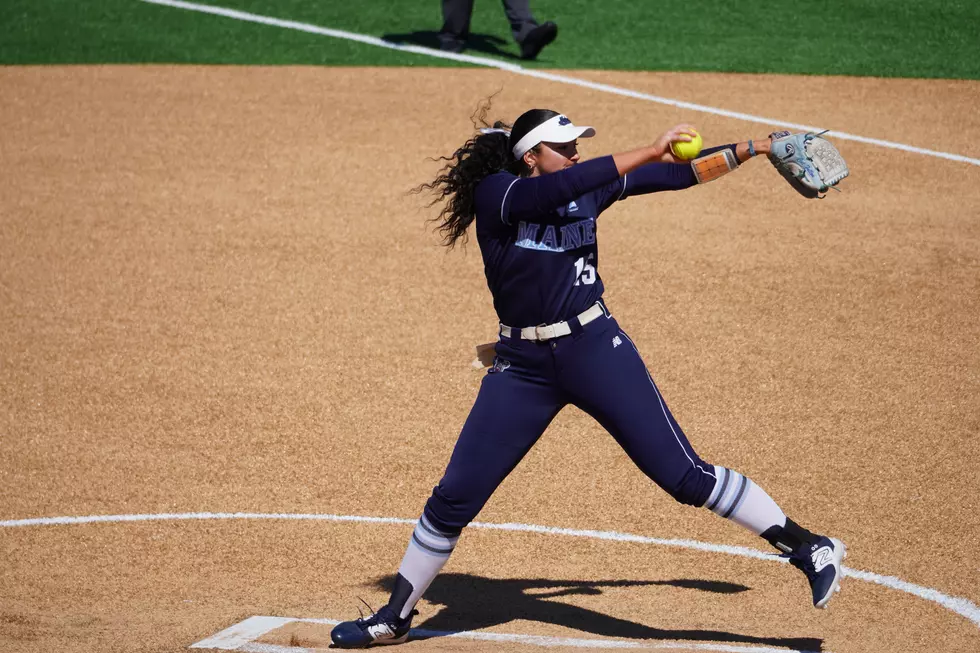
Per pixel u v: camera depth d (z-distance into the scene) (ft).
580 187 49.19
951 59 189.37
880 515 72.38
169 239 125.90
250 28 209.77
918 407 87.15
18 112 170.81
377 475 79.56
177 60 196.03
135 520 74.18
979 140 154.51
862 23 205.87
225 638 56.13
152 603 63.31
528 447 55.42
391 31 208.13
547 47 199.72
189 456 82.53
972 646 57.57
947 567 66.39
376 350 99.66
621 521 73.05
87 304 110.11
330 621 59.82
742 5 215.51
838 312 105.29
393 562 68.74
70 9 218.18
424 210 133.28
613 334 53.26
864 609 61.93
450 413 88.38
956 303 106.83
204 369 96.43
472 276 116.16
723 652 53.31
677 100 171.94
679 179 53.47
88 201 137.18
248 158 150.82
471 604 62.90
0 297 111.86
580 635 58.13
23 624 58.65
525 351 53.36
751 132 157.38
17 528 73.31
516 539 71.05
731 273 114.62
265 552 70.03
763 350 97.76
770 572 66.80
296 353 99.25
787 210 132.05
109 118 167.73
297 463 81.30
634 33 205.16
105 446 84.17
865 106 168.96
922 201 133.80
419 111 168.55
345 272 116.98
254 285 114.01
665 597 63.67
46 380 94.89
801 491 75.41
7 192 140.26
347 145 154.81
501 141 54.70
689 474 53.36
